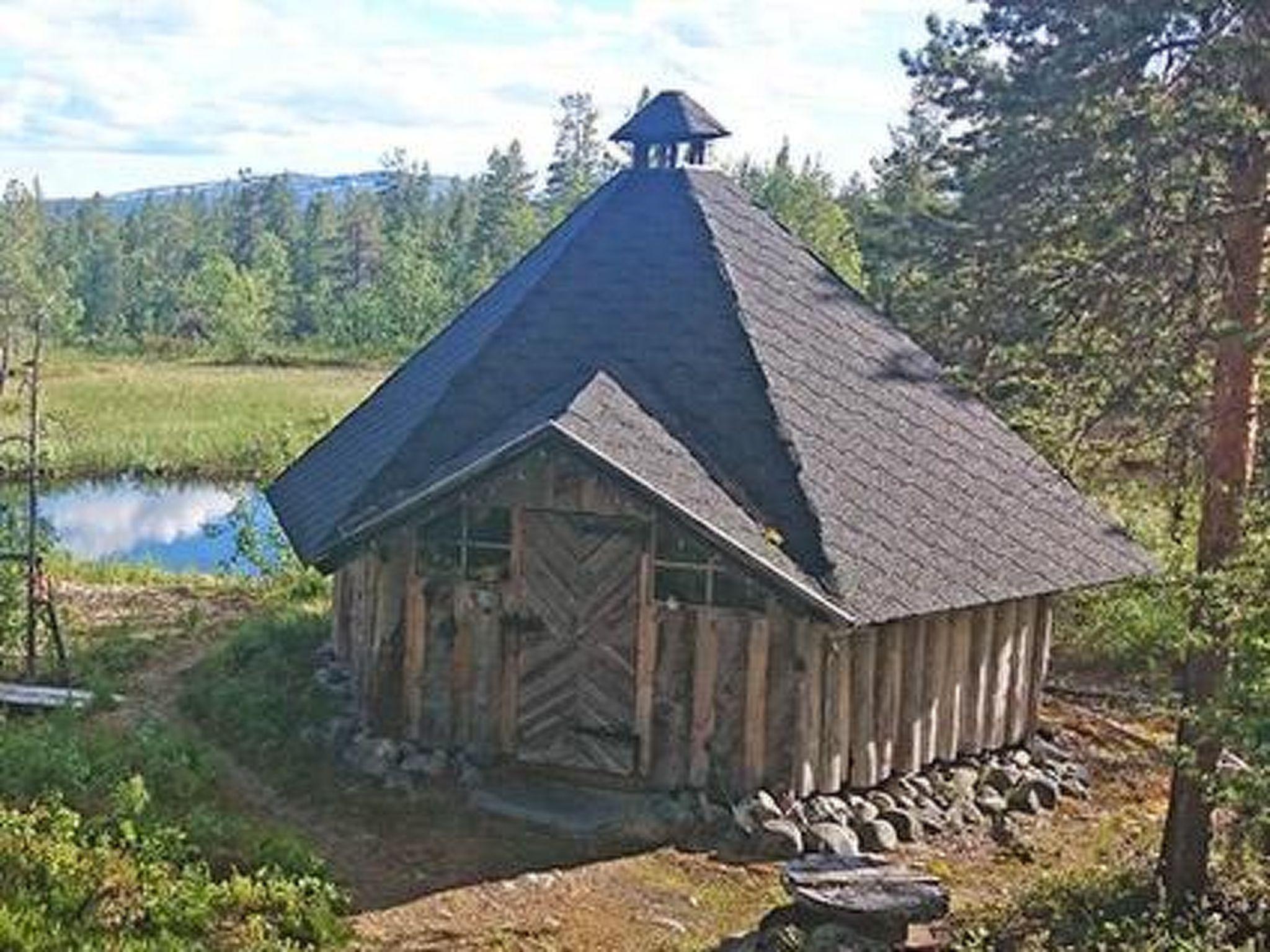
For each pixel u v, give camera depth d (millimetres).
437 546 14086
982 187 14164
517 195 85688
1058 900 11930
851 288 17516
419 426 15102
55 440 41500
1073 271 13055
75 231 107188
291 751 14453
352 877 11914
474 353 15609
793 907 10750
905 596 13070
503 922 11281
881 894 10422
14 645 18281
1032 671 15922
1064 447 16297
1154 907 11547
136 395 53906
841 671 13531
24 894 10438
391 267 79562
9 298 53719
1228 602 10312
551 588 13867
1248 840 11656
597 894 11906
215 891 10828
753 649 13227
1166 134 11320
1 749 13359
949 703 14750
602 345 15219
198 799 13094
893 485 14305
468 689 14109
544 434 12992
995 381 16469
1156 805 15328
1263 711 9969
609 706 13773
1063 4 14062
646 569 13484
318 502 15977
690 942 11133
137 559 30844
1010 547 14555
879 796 13898
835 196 76375
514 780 14000
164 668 18109
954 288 16062
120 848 11375
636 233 16188
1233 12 11445
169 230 104000
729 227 16359
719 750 13461
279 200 105250
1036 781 15047
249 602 22500
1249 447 11664
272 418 48344
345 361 74188
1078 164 12648
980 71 16094
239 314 74688
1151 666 19875
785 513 13516
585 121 84750
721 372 14664
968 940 10984
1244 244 11484
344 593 16719
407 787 13664
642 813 13195
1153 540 19125
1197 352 12766
